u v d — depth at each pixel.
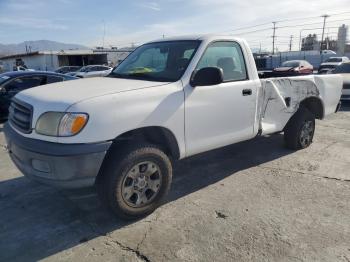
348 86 10.94
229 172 5.04
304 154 5.82
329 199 4.13
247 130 4.73
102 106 3.29
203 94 4.04
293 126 5.79
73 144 3.17
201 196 4.26
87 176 3.24
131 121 3.44
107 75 4.71
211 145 4.27
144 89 3.62
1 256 3.12
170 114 3.74
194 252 3.12
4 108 8.44
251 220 3.65
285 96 5.35
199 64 4.10
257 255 3.06
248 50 4.74
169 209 3.93
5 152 6.21
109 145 3.29
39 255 3.13
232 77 4.49
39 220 3.73
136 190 3.61
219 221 3.64
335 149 6.09
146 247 3.21
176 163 5.43
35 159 3.30
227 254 3.08
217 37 4.38
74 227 3.58
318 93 5.99
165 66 4.24
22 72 8.88
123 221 3.66
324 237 3.32
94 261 3.03
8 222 3.70
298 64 23.48
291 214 3.77
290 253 3.09
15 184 4.70
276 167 5.22
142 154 3.53
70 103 3.23
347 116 9.48
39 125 3.31
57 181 3.22
